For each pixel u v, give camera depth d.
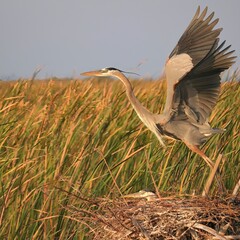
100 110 14.44
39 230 11.45
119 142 12.98
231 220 9.63
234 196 9.86
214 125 13.83
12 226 11.21
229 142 13.55
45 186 11.68
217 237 9.27
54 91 17.12
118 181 12.48
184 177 12.04
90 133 13.20
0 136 13.21
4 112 14.30
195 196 10.00
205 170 12.84
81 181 12.02
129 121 13.96
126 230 9.77
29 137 13.14
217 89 11.27
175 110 11.75
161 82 15.98
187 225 9.47
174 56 11.39
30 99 16.75
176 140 12.73
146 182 12.17
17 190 11.64
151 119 12.12
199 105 11.57
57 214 11.53
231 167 13.25
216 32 10.88
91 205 11.55
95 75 12.60
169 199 9.98
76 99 14.50
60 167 12.08
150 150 12.56
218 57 10.91
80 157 12.11
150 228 9.62
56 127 13.49
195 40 11.10
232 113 14.62
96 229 10.51
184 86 11.40
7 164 12.07
